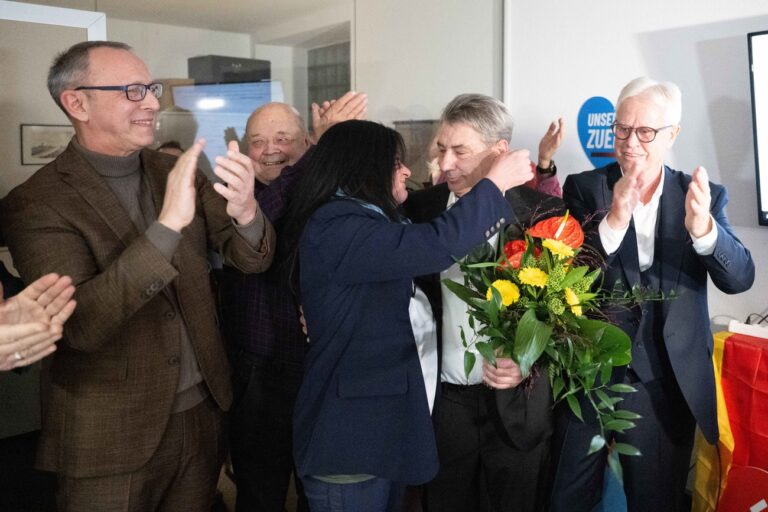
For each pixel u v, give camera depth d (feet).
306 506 8.12
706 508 8.33
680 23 9.45
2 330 4.67
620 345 5.49
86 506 6.06
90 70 5.96
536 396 6.75
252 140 8.66
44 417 6.24
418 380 5.74
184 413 6.48
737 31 8.93
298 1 11.59
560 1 10.70
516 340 5.38
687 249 6.86
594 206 7.16
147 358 6.08
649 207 7.05
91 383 5.95
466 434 6.96
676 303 6.82
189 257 6.44
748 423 7.73
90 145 6.16
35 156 9.43
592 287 6.85
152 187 6.44
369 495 5.84
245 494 8.07
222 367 6.70
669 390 7.00
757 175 8.71
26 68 9.29
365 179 5.70
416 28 12.28
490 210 5.57
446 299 6.81
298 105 11.85
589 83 10.50
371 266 5.40
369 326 5.65
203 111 10.95
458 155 6.93
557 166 11.03
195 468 6.63
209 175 10.97
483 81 11.85
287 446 7.95
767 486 7.43
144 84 6.13
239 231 6.23
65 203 5.86
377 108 12.47
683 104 9.53
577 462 7.09
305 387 5.81
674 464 7.19
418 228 5.40
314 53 11.93
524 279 5.54
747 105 8.93
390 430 5.59
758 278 9.10
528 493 7.00
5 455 11.09
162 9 10.40
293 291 6.18
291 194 6.47
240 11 10.97
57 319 4.88
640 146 6.78
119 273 5.35
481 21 11.71
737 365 7.82
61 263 5.65
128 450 6.02
